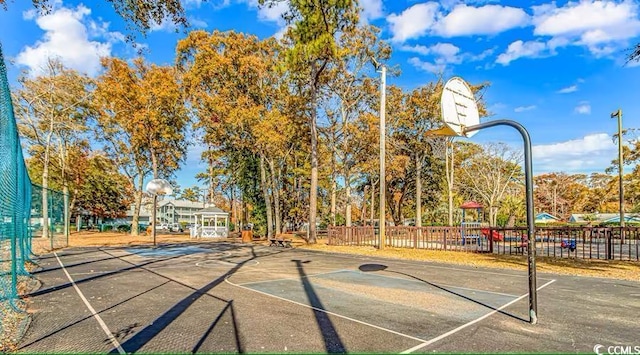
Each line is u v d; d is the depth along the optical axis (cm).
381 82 1652
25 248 1184
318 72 1995
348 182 2639
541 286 793
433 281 854
